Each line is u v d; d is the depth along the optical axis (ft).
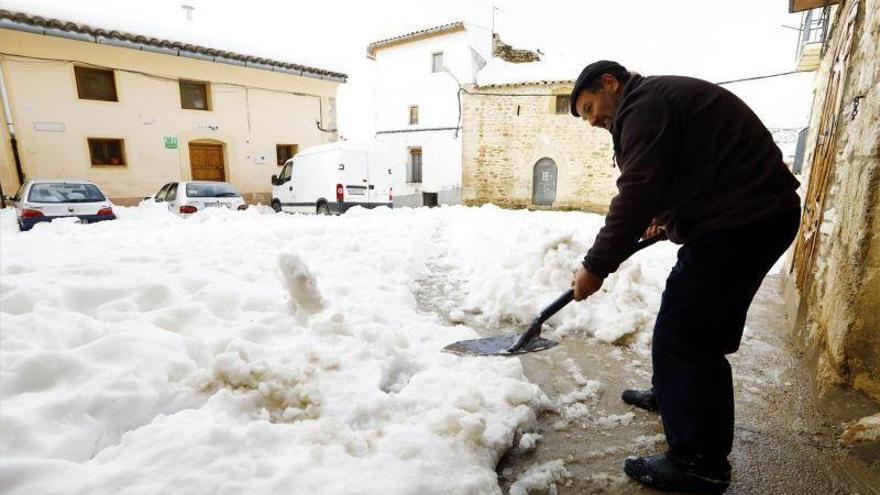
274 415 5.81
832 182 8.82
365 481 4.41
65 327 7.43
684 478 4.96
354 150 37.37
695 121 4.62
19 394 5.73
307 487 4.30
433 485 4.49
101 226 23.24
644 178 4.66
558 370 7.92
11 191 36.83
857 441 5.71
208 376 6.24
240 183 49.78
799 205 4.64
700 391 4.94
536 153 58.49
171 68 43.86
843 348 6.61
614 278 11.12
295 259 8.60
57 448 4.80
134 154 42.52
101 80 41.01
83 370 6.18
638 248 6.35
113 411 5.54
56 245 15.74
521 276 12.12
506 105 58.75
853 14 8.61
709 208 4.68
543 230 16.70
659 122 4.64
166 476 4.27
